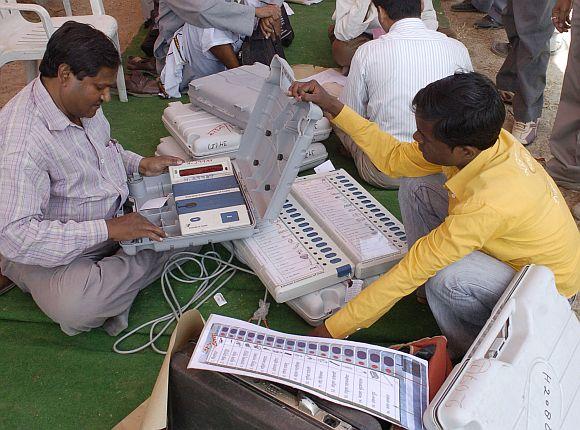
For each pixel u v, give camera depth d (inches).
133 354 77.0
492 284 65.1
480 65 159.3
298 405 51.3
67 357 76.4
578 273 67.3
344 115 78.7
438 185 76.5
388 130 100.0
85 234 72.1
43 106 68.7
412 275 61.0
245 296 85.7
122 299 78.5
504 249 64.7
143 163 89.7
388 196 106.7
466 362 52.2
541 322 56.9
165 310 83.6
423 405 52.3
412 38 97.3
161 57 142.8
